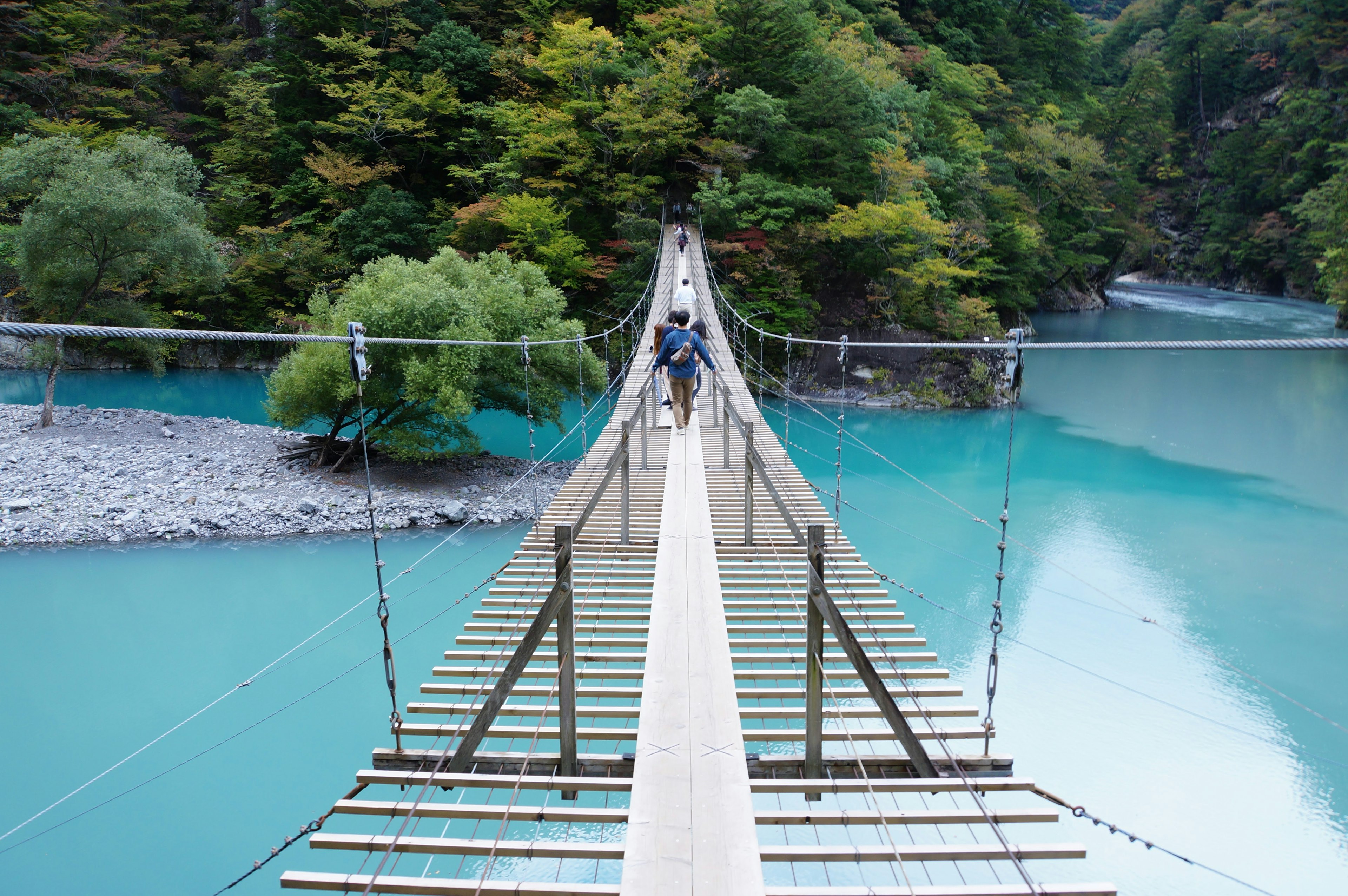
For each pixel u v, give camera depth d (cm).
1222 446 2109
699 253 2583
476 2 3528
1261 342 274
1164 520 1542
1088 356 3431
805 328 2650
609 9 3603
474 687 485
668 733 312
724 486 885
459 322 1508
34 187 1966
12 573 1242
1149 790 757
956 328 2670
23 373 2839
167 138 3181
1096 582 1246
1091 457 2019
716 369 1094
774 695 486
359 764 784
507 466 1811
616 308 2684
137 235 1941
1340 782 773
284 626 1076
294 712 874
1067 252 3931
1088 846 683
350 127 3148
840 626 385
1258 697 922
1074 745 825
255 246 2972
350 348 351
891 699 391
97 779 672
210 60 3525
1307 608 1149
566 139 2753
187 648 1017
